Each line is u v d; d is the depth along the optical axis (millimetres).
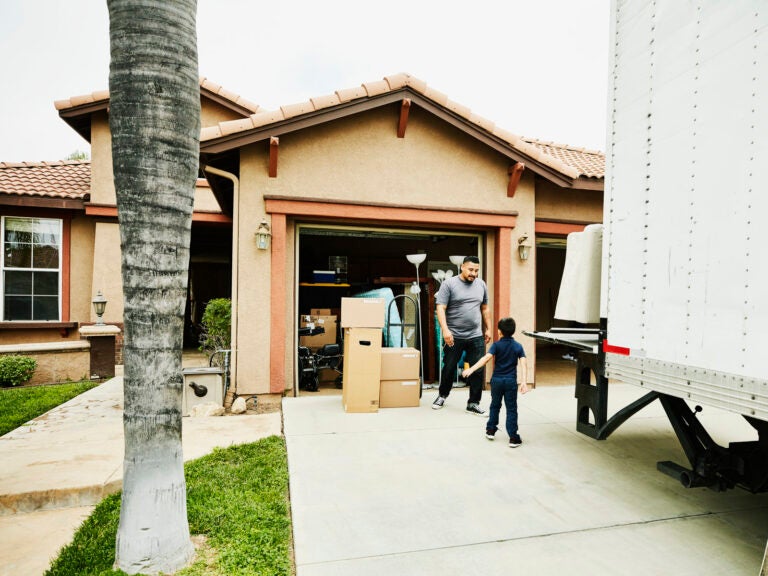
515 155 6391
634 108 2910
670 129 2602
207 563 2361
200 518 2760
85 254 9227
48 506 3156
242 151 5738
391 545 2551
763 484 2660
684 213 2498
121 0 2207
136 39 2199
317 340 7238
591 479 3479
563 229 7289
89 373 7262
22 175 9352
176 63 2277
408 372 5426
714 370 2293
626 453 4035
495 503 3072
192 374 5297
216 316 6988
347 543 2561
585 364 3811
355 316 5078
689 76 2465
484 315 5336
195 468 3531
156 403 2291
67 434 4410
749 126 2109
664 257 2650
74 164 10539
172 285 2312
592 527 2793
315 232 6648
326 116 5684
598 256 3506
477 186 6570
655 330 2729
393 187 6238
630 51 2951
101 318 7547
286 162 5867
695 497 3217
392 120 6238
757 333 2057
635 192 2902
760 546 2609
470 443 4203
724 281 2238
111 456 3807
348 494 3158
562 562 2428
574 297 3639
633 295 2926
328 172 6000
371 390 5125
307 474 3471
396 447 4062
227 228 10508
